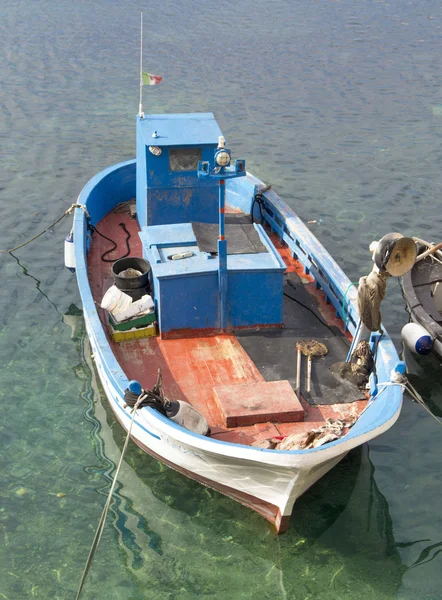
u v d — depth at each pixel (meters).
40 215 17.03
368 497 9.59
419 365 12.49
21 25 33.06
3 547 8.73
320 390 9.57
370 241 16.36
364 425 8.11
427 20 36.09
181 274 9.99
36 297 13.96
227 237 11.12
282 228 13.30
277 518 8.64
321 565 8.61
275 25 34.72
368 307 9.11
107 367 9.38
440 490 9.77
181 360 10.15
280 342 10.55
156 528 9.01
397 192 18.78
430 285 12.85
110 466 9.95
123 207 14.68
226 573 8.46
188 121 12.43
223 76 27.33
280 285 10.47
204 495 9.46
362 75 27.75
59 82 26.03
